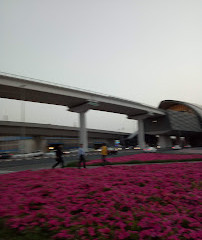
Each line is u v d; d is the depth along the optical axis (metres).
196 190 6.22
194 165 12.60
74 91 47.69
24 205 4.70
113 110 65.75
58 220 3.94
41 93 42.94
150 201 5.25
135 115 76.06
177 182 7.21
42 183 7.08
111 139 109.50
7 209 4.38
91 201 5.04
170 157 20.55
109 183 7.07
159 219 4.00
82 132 54.12
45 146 68.75
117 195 5.57
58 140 75.62
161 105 99.56
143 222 3.83
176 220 4.00
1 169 16.78
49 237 3.38
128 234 3.36
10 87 37.59
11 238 3.34
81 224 3.83
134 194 5.82
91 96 51.94
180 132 82.50
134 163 16.23
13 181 7.85
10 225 3.64
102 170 10.75
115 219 4.09
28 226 3.67
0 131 52.66
